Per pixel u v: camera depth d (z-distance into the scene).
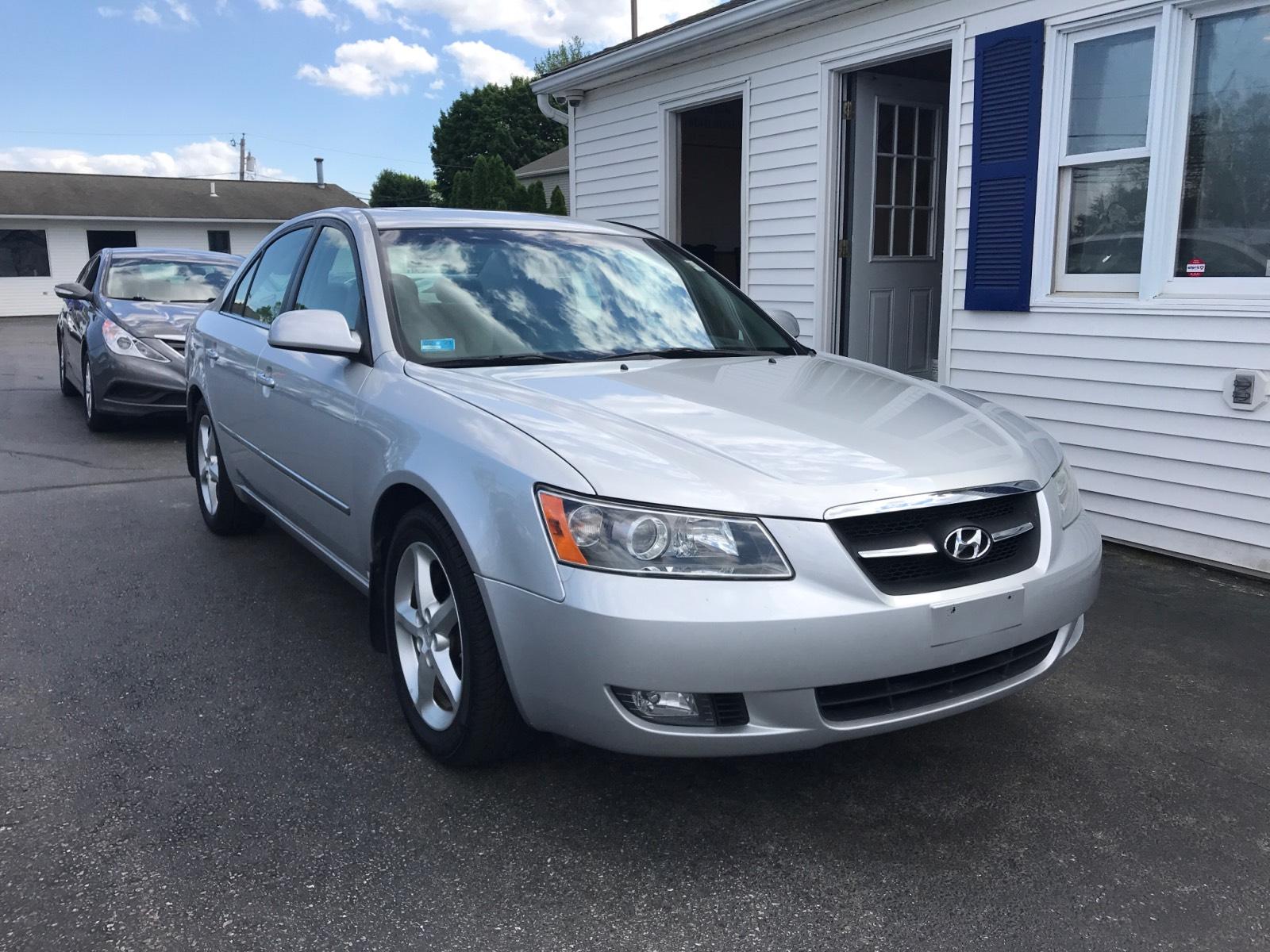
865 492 2.29
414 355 3.07
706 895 2.22
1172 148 4.74
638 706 2.23
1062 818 2.57
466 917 2.13
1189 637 3.86
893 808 2.61
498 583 2.34
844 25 6.56
